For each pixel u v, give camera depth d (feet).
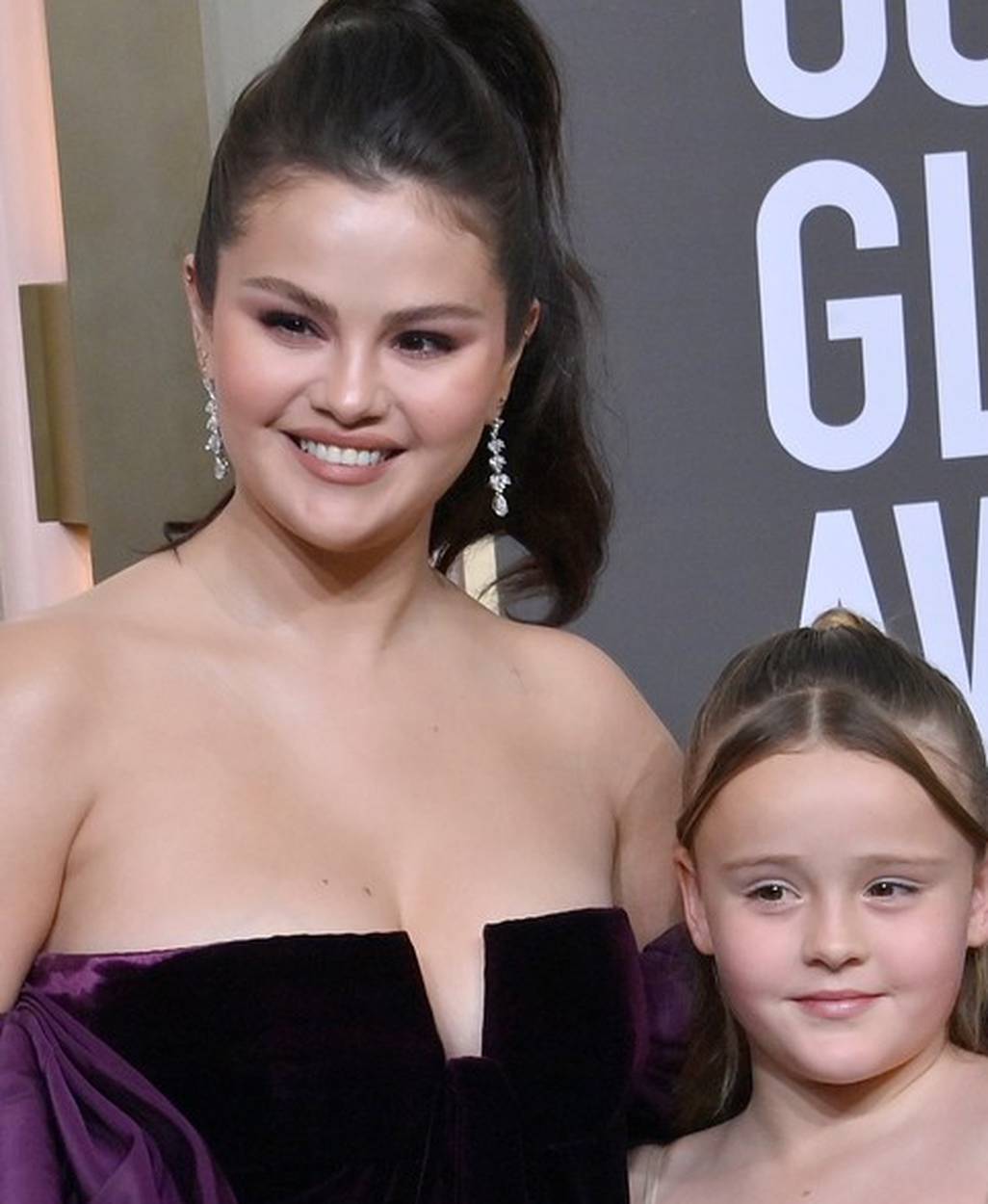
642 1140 8.45
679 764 8.64
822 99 10.55
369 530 7.35
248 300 7.21
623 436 10.44
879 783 7.73
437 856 7.61
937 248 10.69
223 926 7.16
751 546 10.62
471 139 7.28
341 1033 7.14
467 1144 7.29
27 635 7.30
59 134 14.29
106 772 7.21
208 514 7.97
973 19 10.65
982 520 10.80
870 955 7.73
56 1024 7.08
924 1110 7.92
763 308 10.56
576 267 8.82
